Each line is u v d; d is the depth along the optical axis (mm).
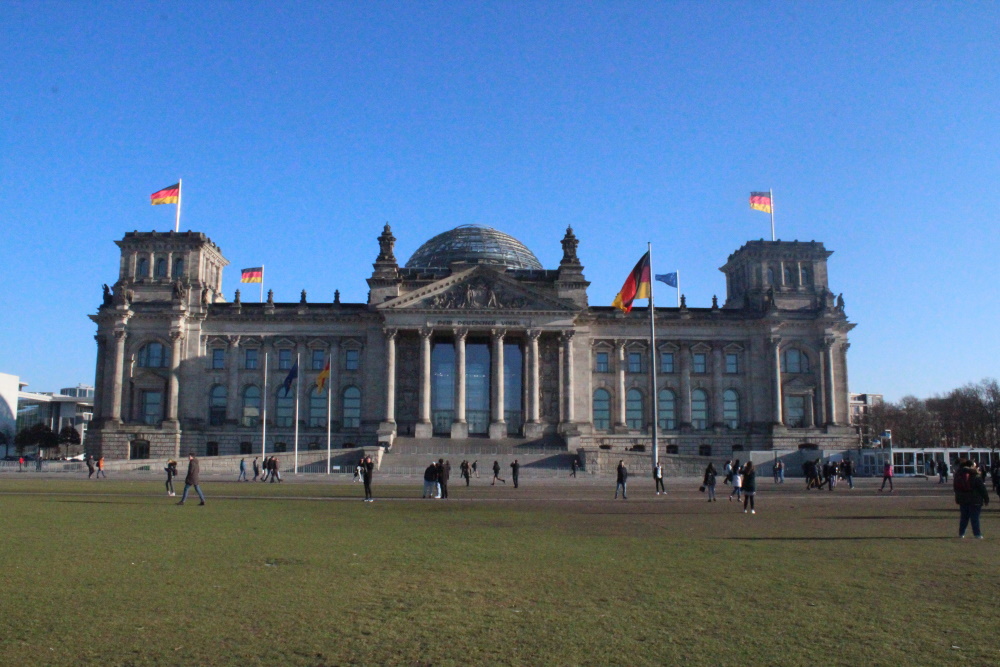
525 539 37062
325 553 32000
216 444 153875
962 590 24859
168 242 157750
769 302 156375
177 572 27281
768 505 60219
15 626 20031
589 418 151750
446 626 20406
